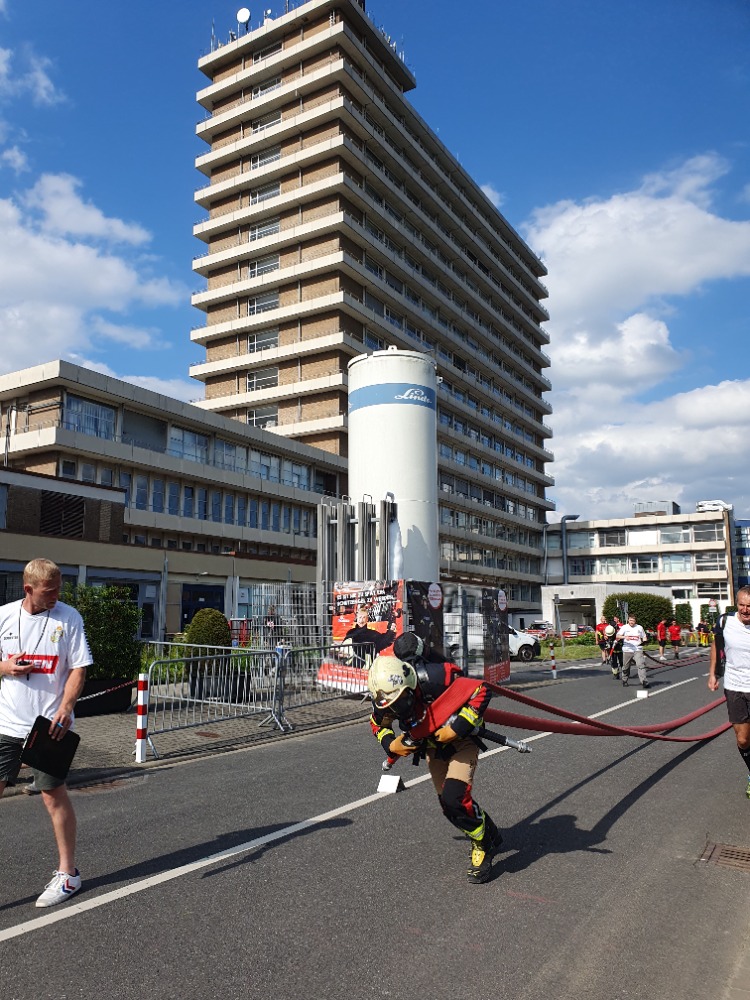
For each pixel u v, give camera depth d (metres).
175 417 40.34
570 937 3.68
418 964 3.38
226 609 31.39
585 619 63.28
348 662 13.28
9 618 4.22
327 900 4.12
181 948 3.53
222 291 57.28
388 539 16.97
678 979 3.27
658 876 4.53
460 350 68.06
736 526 92.19
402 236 59.59
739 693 6.25
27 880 4.46
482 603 17.00
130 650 12.34
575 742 9.20
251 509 45.78
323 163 54.28
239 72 58.91
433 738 4.40
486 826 4.41
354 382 18.55
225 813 5.98
